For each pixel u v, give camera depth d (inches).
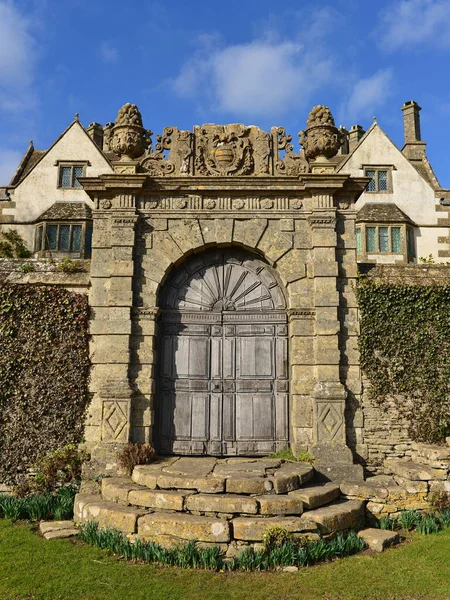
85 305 426.0
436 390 420.2
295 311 422.0
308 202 439.8
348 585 253.6
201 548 284.5
